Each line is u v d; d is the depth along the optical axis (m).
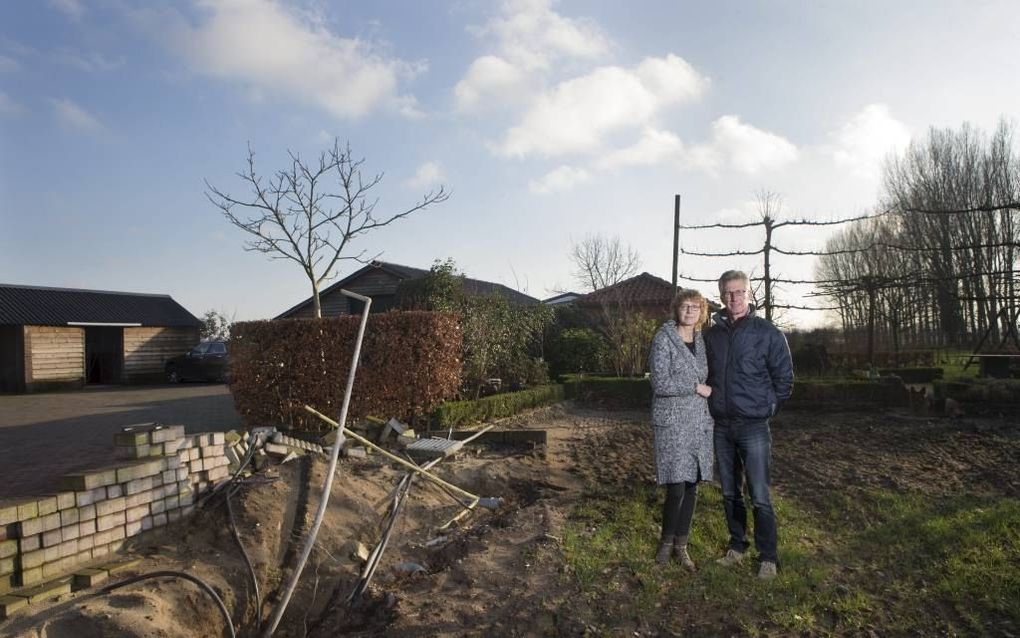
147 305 27.77
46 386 22.84
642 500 6.74
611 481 7.64
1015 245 16.81
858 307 28.27
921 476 7.45
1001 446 8.83
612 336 18.28
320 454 7.62
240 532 5.86
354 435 7.34
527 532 6.00
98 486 5.20
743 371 4.89
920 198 31.38
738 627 4.23
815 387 12.99
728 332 5.03
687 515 5.14
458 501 7.15
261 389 10.00
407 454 8.58
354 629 4.85
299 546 5.91
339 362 9.84
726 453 5.09
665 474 5.04
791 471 7.99
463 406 10.78
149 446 5.84
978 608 4.34
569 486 7.56
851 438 9.88
